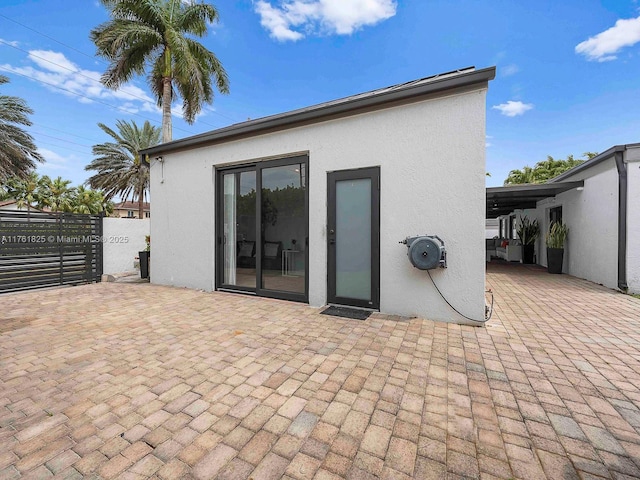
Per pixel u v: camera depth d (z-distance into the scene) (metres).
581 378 2.28
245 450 1.56
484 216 3.44
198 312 4.16
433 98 3.62
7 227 5.71
